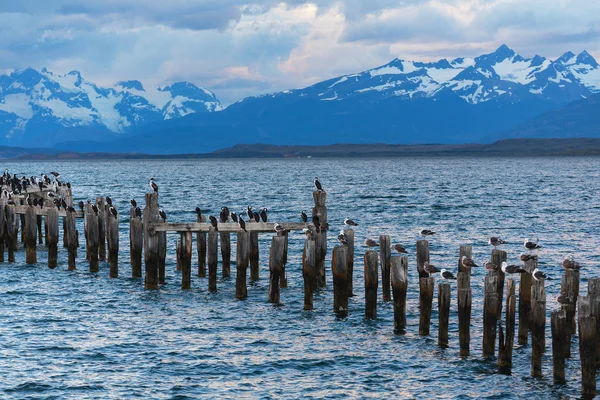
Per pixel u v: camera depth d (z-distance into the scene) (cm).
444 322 4266
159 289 5722
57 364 4116
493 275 4431
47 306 5275
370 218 10762
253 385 3844
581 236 8631
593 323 3506
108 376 3956
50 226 6366
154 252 5616
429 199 14150
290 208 12544
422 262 4966
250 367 4078
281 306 5225
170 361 4169
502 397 3641
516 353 4191
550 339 4416
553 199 13950
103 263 6681
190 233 5644
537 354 3825
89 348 4375
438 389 3753
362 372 3981
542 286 3850
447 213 11394
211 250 5509
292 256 7312
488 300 4012
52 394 3725
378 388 3788
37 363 4131
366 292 4844
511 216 10869
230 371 4028
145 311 5131
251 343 4453
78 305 5294
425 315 4453
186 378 3934
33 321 4912
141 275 6006
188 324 4834
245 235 5322
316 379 3909
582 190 16538
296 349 4341
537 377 3838
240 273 5350
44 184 8912
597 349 3828
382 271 5278
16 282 5950
